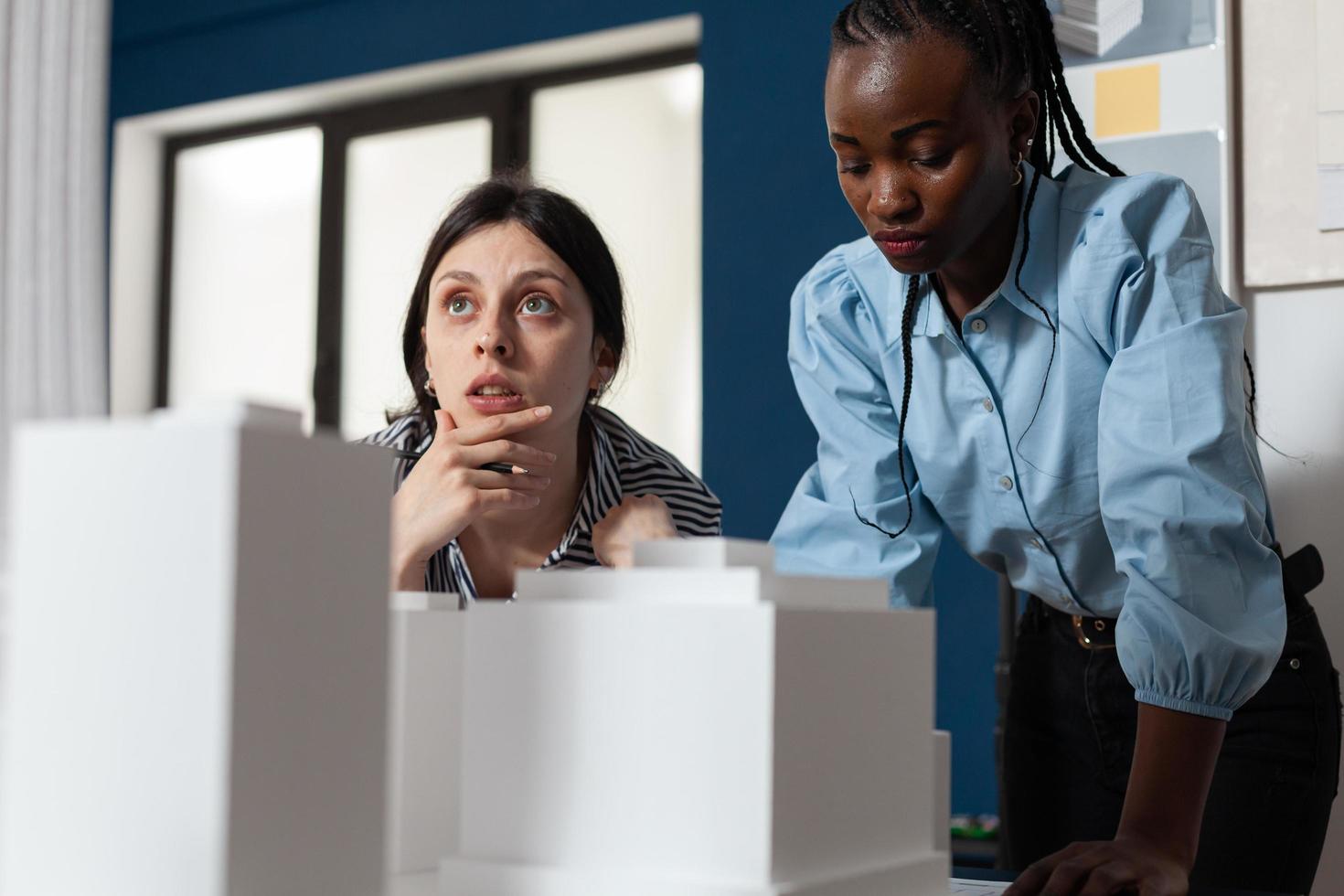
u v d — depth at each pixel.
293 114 3.38
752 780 0.45
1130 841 0.69
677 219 2.91
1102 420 0.86
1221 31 1.43
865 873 0.49
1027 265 0.94
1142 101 1.47
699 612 0.46
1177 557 0.79
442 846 0.57
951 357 0.99
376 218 3.26
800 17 2.62
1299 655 0.99
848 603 0.52
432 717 0.57
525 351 1.02
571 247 1.04
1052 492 0.98
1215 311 0.88
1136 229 0.91
